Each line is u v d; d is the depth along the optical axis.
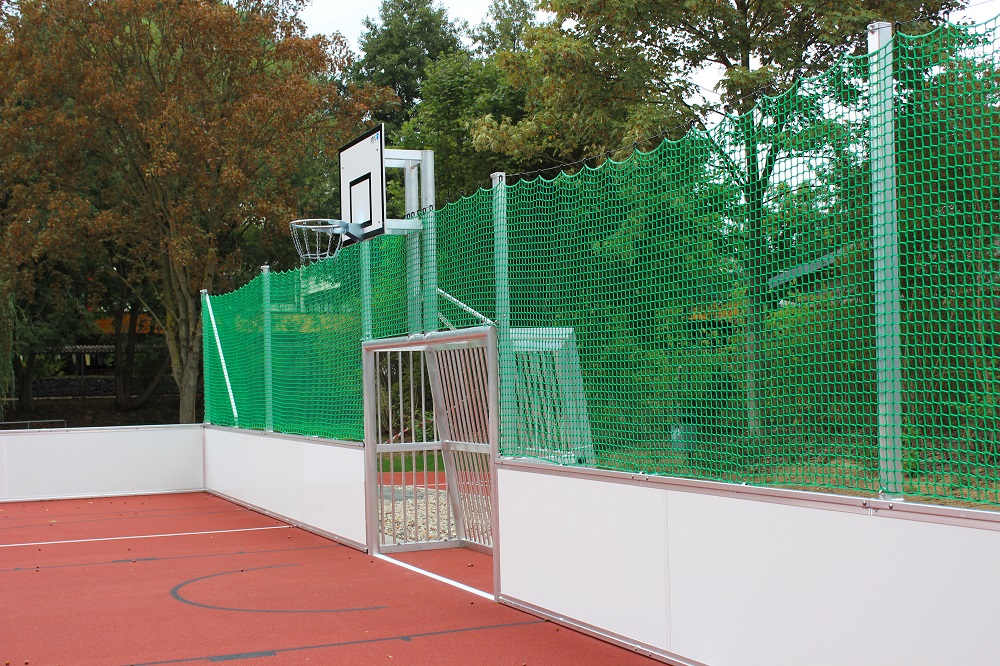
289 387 12.78
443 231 8.31
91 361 55.44
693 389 5.20
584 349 6.18
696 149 5.12
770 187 4.68
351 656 5.87
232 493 15.62
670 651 5.50
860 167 4.29
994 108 3.67
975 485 3.73
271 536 11.66
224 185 27.92
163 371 43.16
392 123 43.47
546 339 6.65
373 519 9.96
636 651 5.80
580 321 6.20
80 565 9.77
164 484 17.41
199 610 7.37
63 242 28.83
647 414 5.58
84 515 14.33
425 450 10.20
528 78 21.52
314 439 11.61
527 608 7.00
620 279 5.76
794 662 4.62
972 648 3.76
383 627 6.62
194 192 28.89
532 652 5.86
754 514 4.84
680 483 5.34
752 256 4.78
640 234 5.57
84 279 36.53
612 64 19.62
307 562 9.59
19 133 27.91
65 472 16.81
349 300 10.55
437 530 10.34
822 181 4.44
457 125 31.22
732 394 4.93
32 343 36.22
